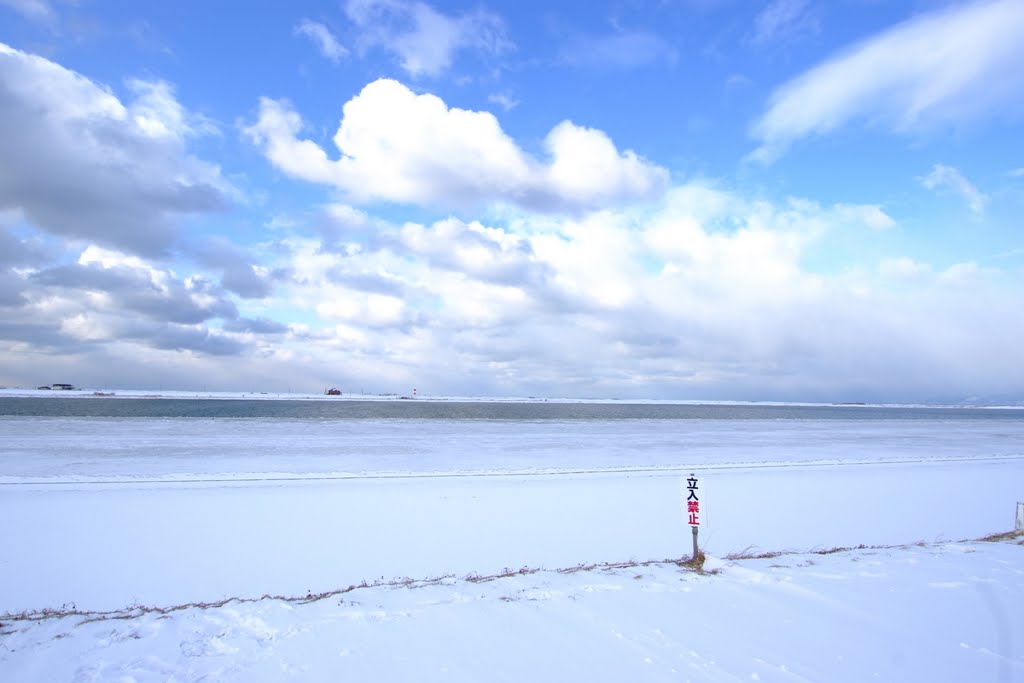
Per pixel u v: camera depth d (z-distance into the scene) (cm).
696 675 464
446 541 1237
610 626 567
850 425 6800
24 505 1539
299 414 7269
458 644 525
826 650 513
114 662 493
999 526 1458
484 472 2262
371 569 1043
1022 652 512
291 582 967
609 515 1504
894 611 610
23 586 939
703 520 825
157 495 1705
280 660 494
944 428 6500
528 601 645
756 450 3438
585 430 4956
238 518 1428
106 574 1002
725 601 641
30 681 461
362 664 485
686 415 10031
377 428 4769
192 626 573
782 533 1346
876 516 1541
